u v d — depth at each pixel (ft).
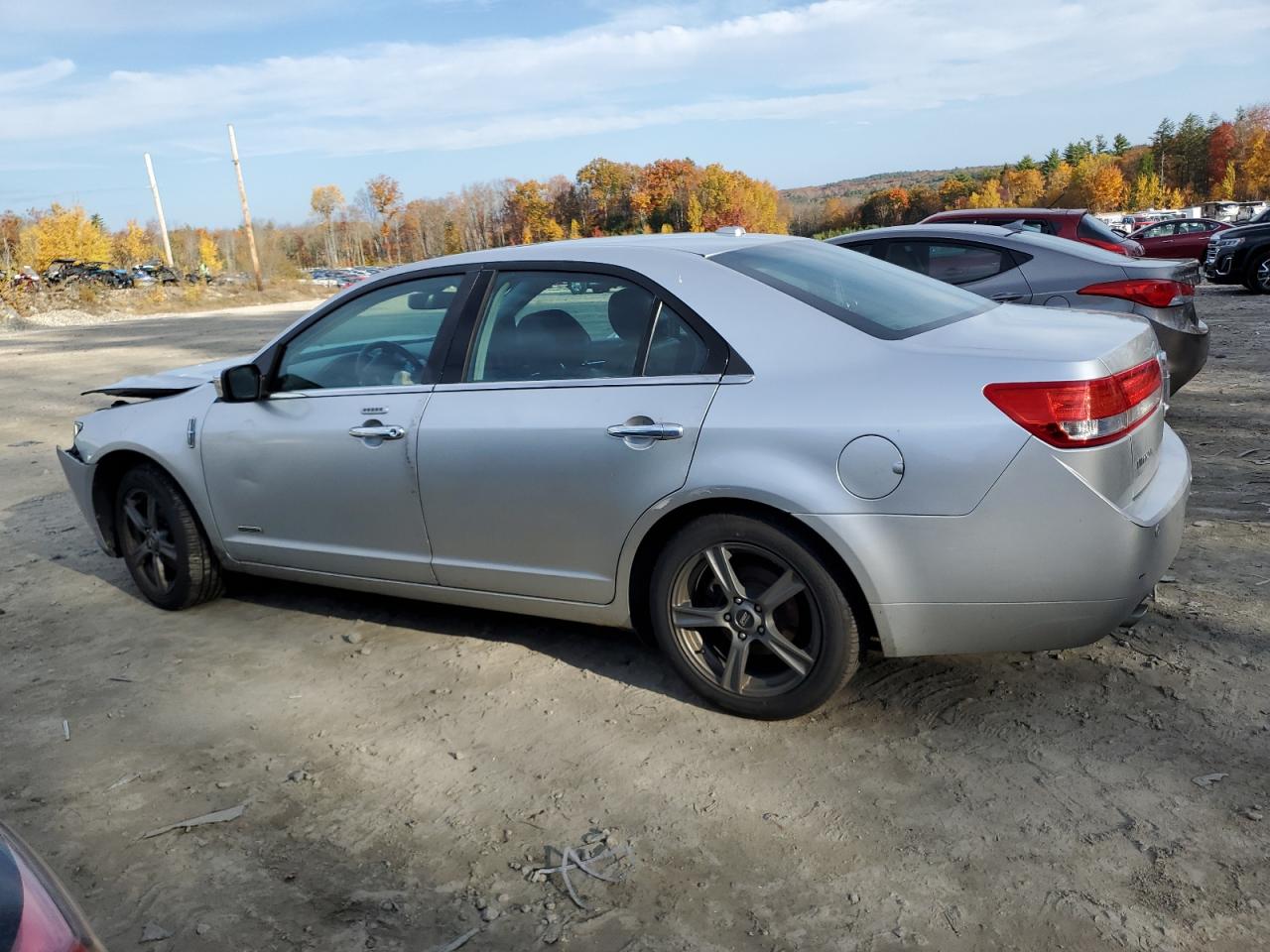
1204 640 11.76
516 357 11.57
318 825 9.37
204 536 14.60
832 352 9.89
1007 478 8.96
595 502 10.78
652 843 8.79
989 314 11.28
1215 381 28.17
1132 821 8.58
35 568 17.60
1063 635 9.41
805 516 9.53
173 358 55.62
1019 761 9.60
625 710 11.19
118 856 9.04
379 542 12.64
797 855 8.49
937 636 9.61
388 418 12.17
